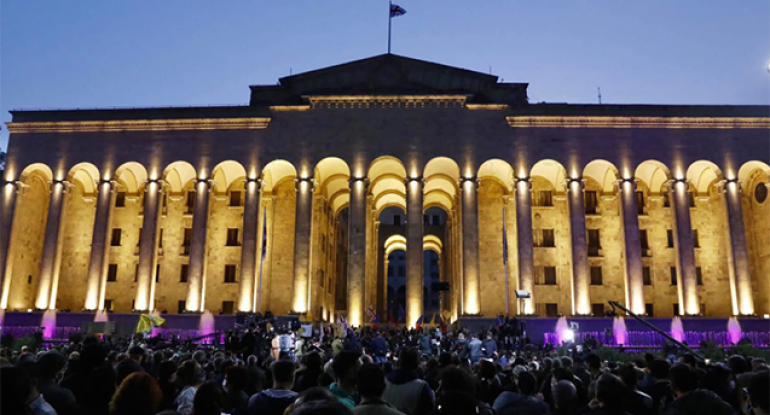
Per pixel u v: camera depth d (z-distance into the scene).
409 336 41.25
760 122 52.75
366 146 52.56
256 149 52.88
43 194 57.19
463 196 51.59
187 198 58.84
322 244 60.22
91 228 57.84
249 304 50.28
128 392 6.35
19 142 53.62
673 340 18.38
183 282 56.94
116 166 52.94
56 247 51.59
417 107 53.41
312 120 53.28
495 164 53.91
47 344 42.34
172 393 10.61
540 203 58.44
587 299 49.66
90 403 7.34
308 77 55.00
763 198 53.53
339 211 70.62
